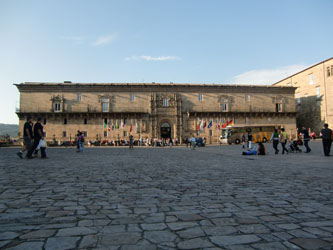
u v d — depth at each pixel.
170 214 3.96
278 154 18.34
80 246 2.77
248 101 57.50
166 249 2.71
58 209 4.22
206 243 2.87
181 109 54.84
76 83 52.25
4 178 7.38
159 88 54.62
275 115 58.19
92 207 4.36
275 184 6.57
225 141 48.59
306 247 2.77
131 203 4.64
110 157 16.59
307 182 6.85
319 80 57.06
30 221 3.60
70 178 7.46
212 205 4.51
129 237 3.03
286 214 3.99
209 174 8.45
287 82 68.88
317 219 3.75
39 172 8.71
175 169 9.87
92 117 52.84
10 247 2.72
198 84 55.59
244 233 3.18
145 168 10.19
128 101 53.88
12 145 48.91
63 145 49.25
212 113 55.16
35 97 51.62
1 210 4.14
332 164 11.16
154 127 53.66
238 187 6.18
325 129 15.49
